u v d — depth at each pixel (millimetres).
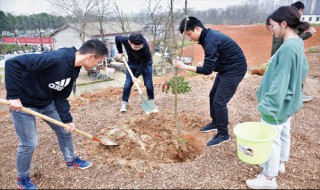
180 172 3193
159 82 7820
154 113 4934
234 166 3297
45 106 2893
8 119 5082
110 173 3219
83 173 3229
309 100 5578
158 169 3268
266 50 21453
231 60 3416
